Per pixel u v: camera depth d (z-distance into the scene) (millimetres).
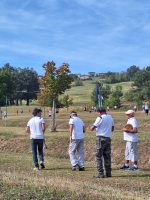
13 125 47281
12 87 113000
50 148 24516
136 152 17156
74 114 17766
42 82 37094
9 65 161375
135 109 78062
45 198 10820
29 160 20688
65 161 20859
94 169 17906
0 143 27469
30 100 142750
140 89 116375
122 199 11000
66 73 37000
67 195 11141
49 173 16578
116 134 26984
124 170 17156
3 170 17234
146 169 17531
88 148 23109
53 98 36781
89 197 11016
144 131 30266
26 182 12609
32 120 17781
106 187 13023
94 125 15719
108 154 15719
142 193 12406
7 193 11219
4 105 110938
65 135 27656
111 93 105125
